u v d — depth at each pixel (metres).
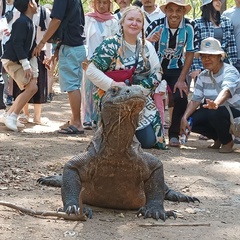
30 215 4.71
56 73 20.75
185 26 9.01
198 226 4.64
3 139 8.62
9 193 5.49
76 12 9.48
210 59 8.61
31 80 9.68
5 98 12.98
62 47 9.54
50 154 7.54
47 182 5.90
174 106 9.05
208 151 8.69
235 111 8.66
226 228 4.64
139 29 7.63
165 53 9.05
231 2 29.80
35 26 10.00
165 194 5.55
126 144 4.57
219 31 10.01
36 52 9.64
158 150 8.47
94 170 4.77
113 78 7.66
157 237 4.30
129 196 4.89
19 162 6.95
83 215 4.59
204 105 8.26
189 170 7.06
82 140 8.91
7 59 9.61
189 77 10.55
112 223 4.61
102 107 4.52
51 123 11.03
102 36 10.09
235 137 9.31
